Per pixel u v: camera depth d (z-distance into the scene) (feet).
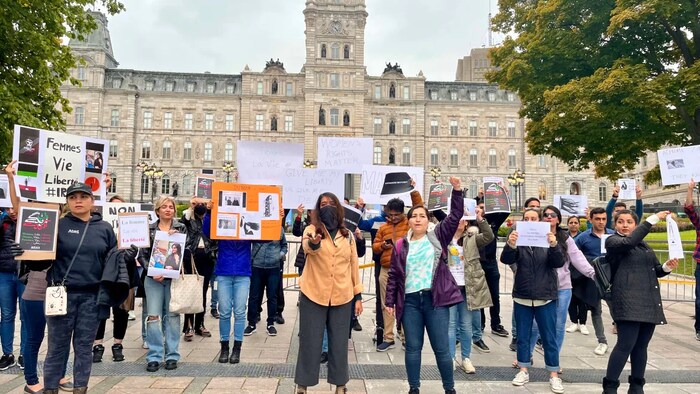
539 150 74.02
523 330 21.94
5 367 23.08
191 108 232.94
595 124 59.98
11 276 23.09
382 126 237.86
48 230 17.61
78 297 17.94
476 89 248.11
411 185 31.22
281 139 231.50
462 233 24.75
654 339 30.71
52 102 49.16
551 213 22.98
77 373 17.63
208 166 231.30
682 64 63.93
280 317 34.40
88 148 23.58
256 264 30.94
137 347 27.45
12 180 20.16
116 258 18.39
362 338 30.48
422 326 19.47
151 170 178.50
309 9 226.79
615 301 19.60
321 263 19.44
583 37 64.64
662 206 158.51
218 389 20.31
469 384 21.79
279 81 233.96
